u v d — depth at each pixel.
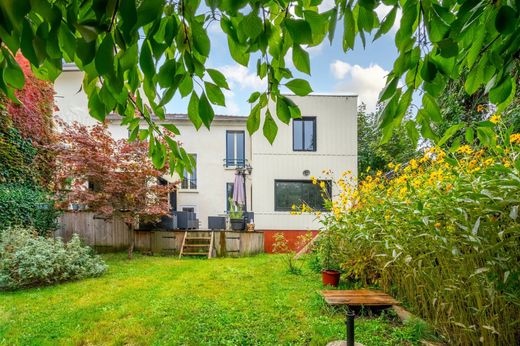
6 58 0.84
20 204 5.78
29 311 3.33
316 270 5.10
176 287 4.29
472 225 1.93
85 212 7.69
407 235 2.78
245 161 10.73
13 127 6.27
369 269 4.01
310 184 9.21
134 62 0.78
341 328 2.74
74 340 2.62
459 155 3.06
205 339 2.61
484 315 2.07
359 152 12.34
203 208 10.59
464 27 0.85
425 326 2.54
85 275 4.86
